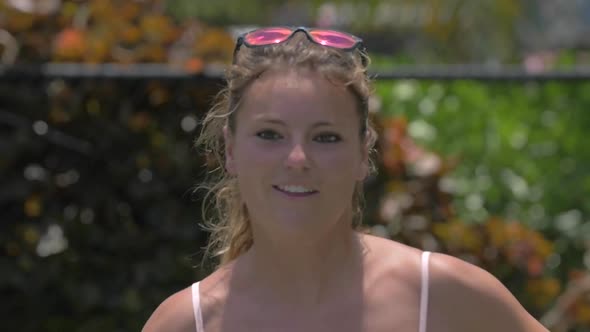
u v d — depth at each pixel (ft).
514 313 10.68
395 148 21.25
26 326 20.25
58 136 20.34
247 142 10.26
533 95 29.78
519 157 27.96
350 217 10.77
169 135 20.59
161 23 21.59
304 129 10.05
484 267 21.56
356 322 10.42
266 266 10.74
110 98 20.45
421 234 21.06
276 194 10.16
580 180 27.61
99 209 20.40
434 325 10.36
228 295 10.91
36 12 20.99
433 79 22.06
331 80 10.14
